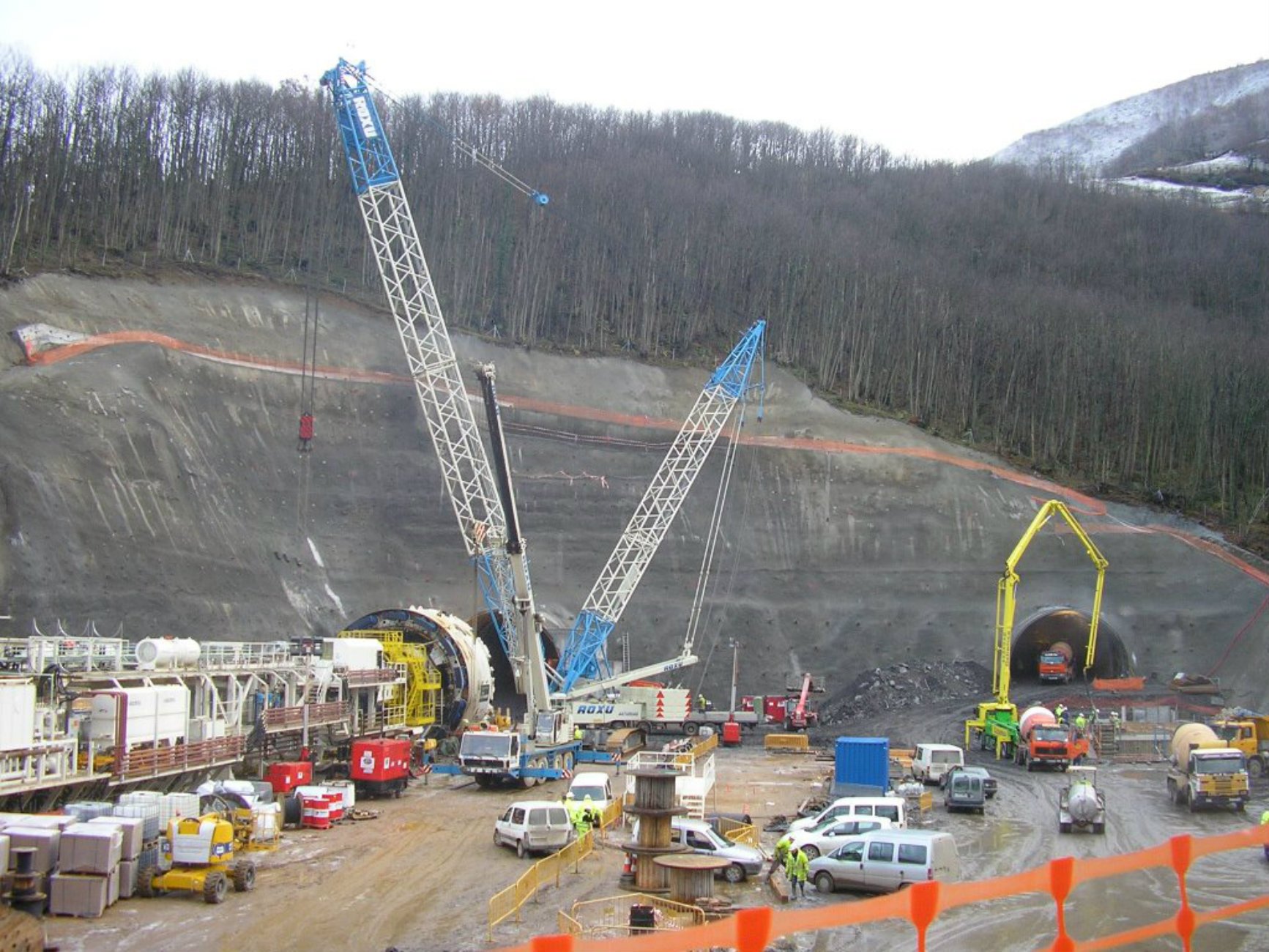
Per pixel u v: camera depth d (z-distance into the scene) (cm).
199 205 11619
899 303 13462
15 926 2841
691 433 9119
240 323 9706
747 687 9281
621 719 7762
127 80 12612
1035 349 13125
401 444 9781
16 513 7050
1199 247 19488
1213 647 9438
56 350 8519
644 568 8575
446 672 6825
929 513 10319
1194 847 1393
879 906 1267
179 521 7944
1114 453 12325
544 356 10931
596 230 13362
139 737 4134
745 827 4141
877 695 8850
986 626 9725
